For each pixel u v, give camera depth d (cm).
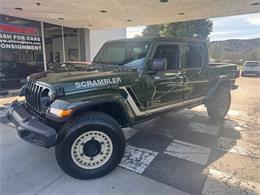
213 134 439
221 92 520
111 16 996
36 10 854
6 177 285
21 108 342
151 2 779
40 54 1087
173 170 303
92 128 276
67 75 304
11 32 947
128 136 425
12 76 956
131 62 356
